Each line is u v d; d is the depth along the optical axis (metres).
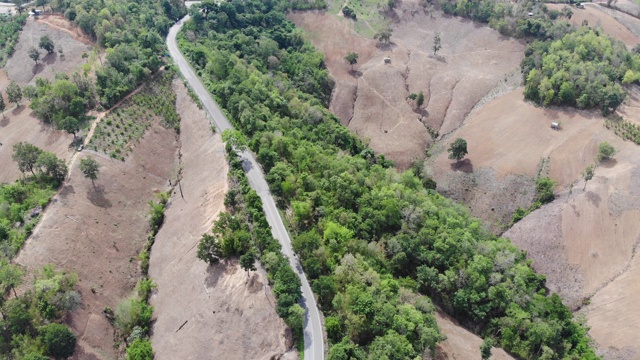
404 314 114.19
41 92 196.88
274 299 119.38
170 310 128.38
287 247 136.88
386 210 147.50
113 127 180.88
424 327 111.94
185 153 183.25
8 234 136.38
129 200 160.50
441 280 135.75
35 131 188.38
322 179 156.12
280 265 122.81
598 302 151.38
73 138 177.25
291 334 113.12
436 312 132.62
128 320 124.38
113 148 173.12
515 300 137.38
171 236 148.12
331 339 112.88
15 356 107.75
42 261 130.25
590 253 165.00
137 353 115.19
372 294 117.69
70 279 125.75
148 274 142.12
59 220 142.00
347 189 150.75
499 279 139.12
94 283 132.50
